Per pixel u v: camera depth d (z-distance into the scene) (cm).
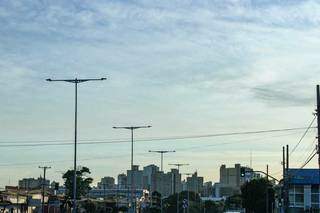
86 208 12975
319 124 3891
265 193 11806
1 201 10125
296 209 10350
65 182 12850
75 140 6297
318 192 10319
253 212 12056
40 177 15425
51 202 11931
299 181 10369
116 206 14638
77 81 6116
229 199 18125
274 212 11512
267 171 10069
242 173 7106
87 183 12900
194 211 17500
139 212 14112
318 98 3903
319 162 3897
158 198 14688
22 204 10656
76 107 6253
